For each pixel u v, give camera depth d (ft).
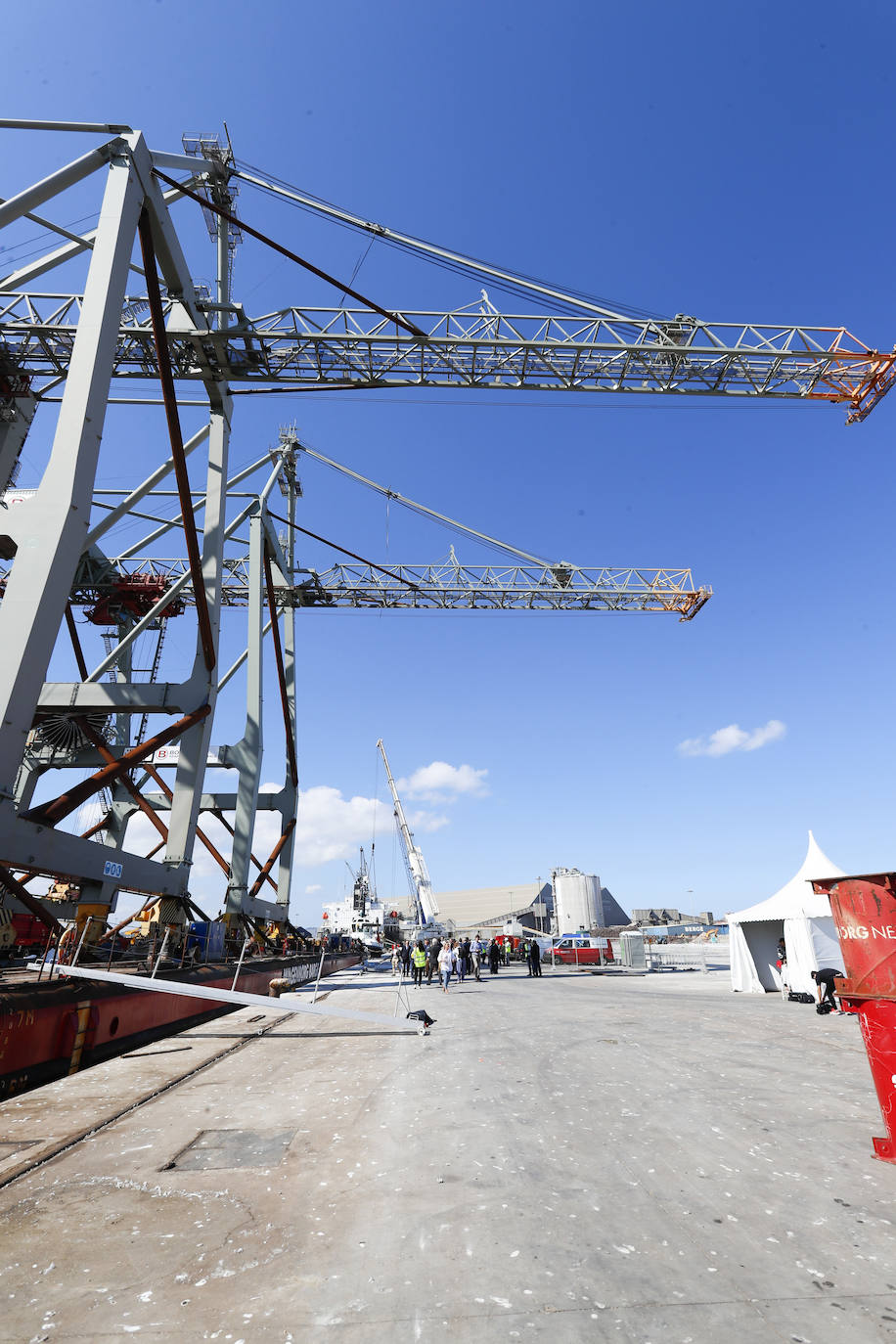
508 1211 16.28
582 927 380.99
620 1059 34.60
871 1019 19.94
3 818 50.42
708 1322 11.52
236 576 185.47
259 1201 17.33
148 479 101.81
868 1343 10.86
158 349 77.66
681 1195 17.06
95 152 68.64
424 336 103.86
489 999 68.18
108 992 46.70
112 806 127.13
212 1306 12.42
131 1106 26.86
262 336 99.14
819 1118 23.54
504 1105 25.96
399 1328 11.51
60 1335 11.60
